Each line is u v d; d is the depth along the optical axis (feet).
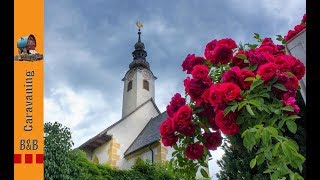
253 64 8.31
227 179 8.46
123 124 87.35
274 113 7.43
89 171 35.63
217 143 8.86
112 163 80.69
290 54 8.02
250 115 7.46
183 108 8.58
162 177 44.06
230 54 8.78
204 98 8.09
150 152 72.28
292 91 7.59
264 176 7.54
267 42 9.28
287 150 6.47
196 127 8.82
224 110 7.45
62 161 28.19
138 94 105.91
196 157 8.92
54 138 28.02
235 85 7.60
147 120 92.27
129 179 40.88
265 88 7.61
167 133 8.92
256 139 6.95
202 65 8.96
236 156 8.43
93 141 84.23
